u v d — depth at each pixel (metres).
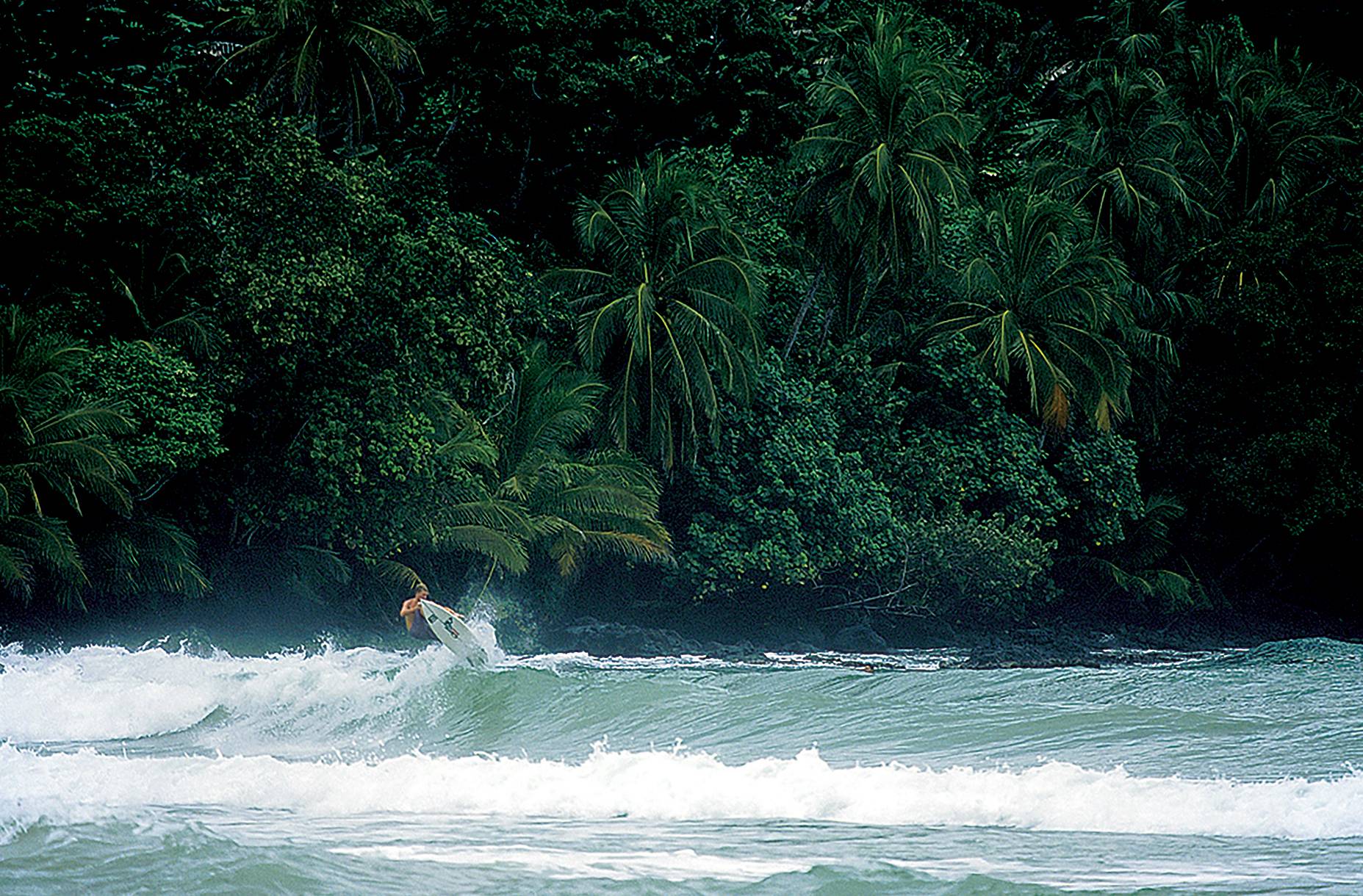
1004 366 90.38
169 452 60.44
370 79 89.00
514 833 19.00
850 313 93.75
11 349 58.41
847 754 29.55
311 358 65.44
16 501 57.16
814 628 86.25
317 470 65.62
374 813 20.86
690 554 79.88
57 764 25.05
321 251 65.06
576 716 35.22
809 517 81.69
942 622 88.62
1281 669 44.94
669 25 92.94
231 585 69.44
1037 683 39.75
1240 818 20.58
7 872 14.84
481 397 71.19
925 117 89.69
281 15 81.62
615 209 83.06
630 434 82.06
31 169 63.97
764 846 18.25
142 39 89.94
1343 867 17.03
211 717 36.97
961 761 28.23
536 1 88.81
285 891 14.67
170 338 64.31
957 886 15.43
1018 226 95.31
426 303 67.75
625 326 80.50
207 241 66.31
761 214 92.50
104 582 63.09
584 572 81.75
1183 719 32.25
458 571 75.75
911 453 89.69
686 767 24.59
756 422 82.81
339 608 72.38
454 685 38.16
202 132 67.25
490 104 88.62
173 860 15.38
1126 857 17.78
